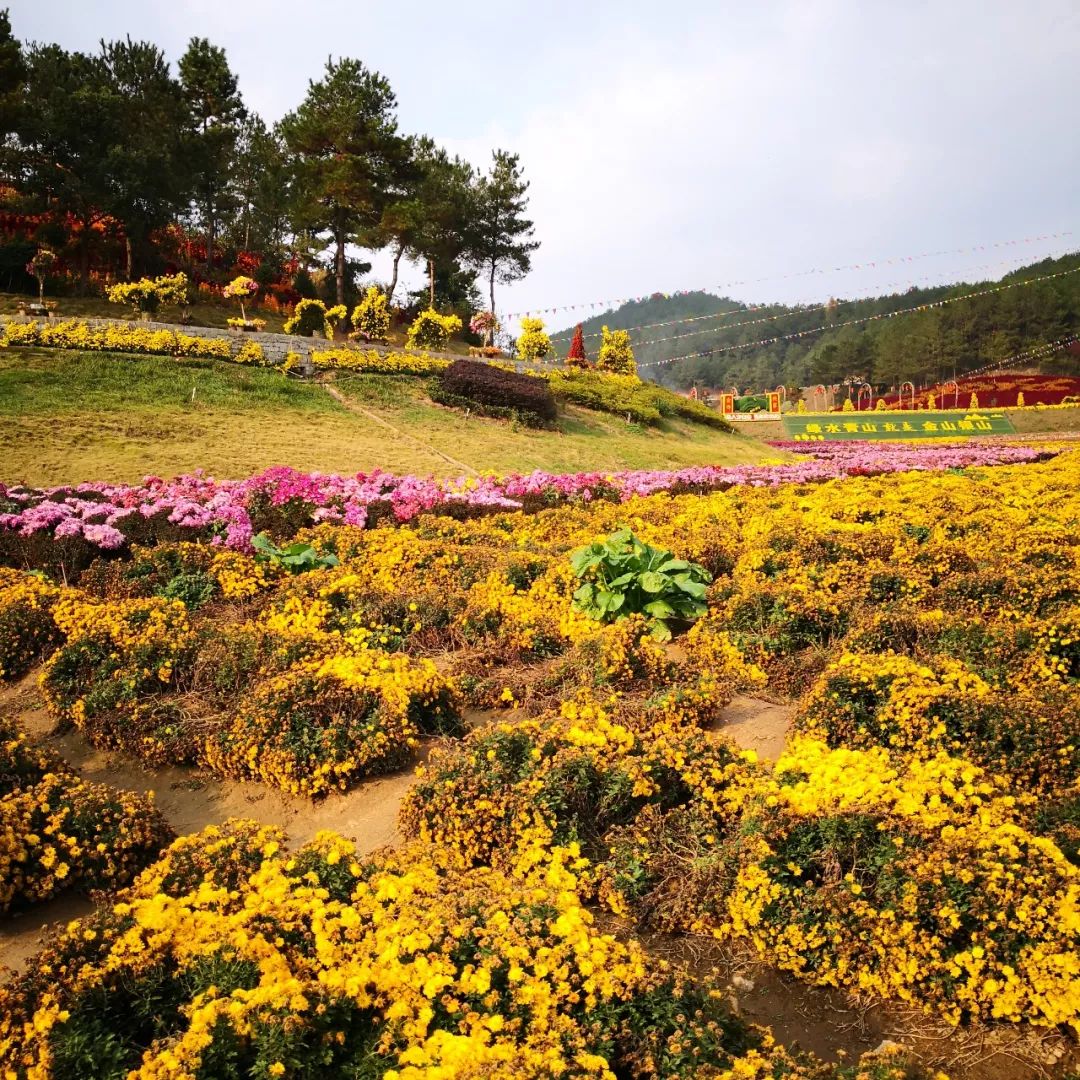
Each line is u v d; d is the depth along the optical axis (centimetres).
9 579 874
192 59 3728
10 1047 277
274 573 911
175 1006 307
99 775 565
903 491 1389
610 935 337
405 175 3891
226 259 4091
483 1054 263
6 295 2978
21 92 2920
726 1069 276
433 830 441
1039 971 312
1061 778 445
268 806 519
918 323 9031
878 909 349
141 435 1838
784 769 441
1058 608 699
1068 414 4659
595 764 450
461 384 2612
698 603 795
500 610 764
